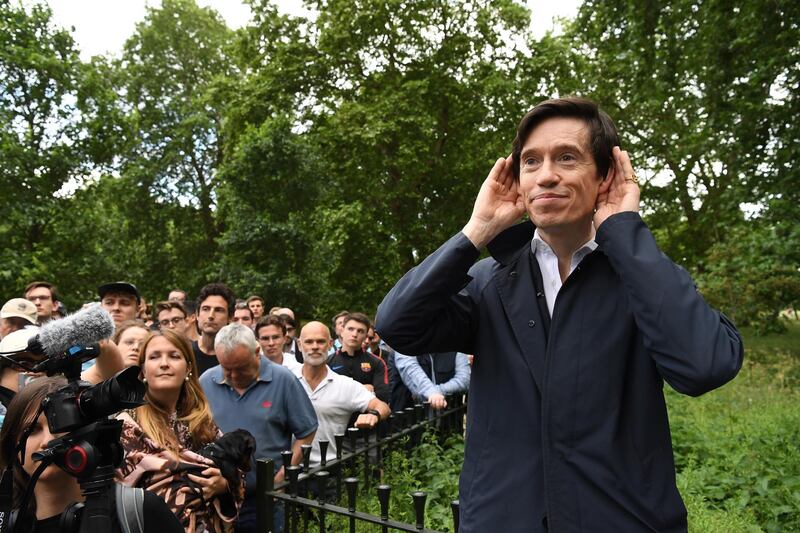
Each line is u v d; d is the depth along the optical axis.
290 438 3.80
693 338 1.30
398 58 18.53
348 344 5.67
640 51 10.13
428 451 4.33
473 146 19.31
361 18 17.44
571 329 1.43
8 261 13.79
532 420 1.44
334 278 17.88
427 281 1.54
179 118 24.23
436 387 5.34
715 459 4.88
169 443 2.64
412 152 16.59
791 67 9.18
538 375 1.45
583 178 1.47
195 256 23.61
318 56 18.33
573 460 1.37
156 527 1.86
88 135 15.41
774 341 16.16
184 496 2.48
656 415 1.41
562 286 1.46
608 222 1.45
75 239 15.31
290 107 18.39
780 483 4.37
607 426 1.37
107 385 1.57
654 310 1.33
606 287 1.46
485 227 1.57
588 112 1.51
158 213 23.33
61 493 1.83
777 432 5.55
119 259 17.94
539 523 1.39
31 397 1.86
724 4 9.24
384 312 1.60
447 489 3.87
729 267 11.70
